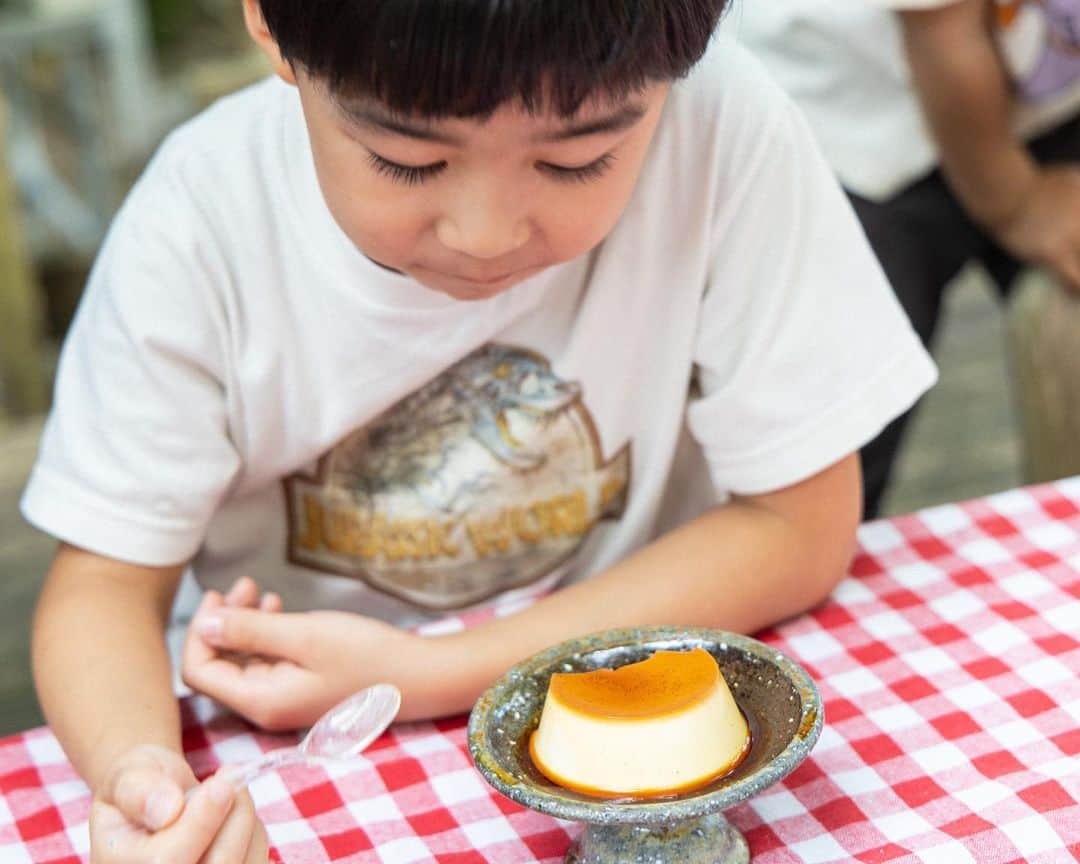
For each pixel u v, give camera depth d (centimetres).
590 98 73
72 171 349
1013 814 81
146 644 102
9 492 287
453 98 71
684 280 110
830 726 91
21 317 312
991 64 157
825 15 161
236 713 101
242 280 106
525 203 78
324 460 116
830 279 106
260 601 107
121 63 385
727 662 83
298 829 87
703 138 105
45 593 106
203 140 108
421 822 87
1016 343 214
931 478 276
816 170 108
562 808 71
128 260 106
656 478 120
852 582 108
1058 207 167
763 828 83
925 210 171
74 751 94
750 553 104
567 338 113
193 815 77
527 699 83
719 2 79
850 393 105
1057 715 90
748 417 107
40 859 87
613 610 101
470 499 117
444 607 122
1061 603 102
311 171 103
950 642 99
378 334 108
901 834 81
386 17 69
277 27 76
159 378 106
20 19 335
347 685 97
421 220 80
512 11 68
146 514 106
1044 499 114
